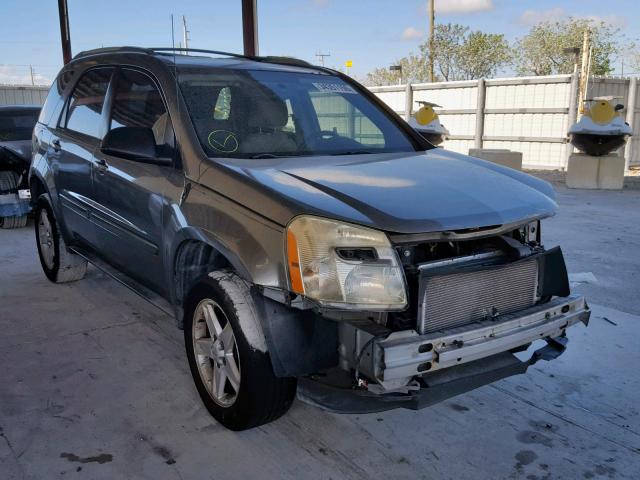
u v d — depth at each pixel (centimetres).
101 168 416
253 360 290
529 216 299
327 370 288
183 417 336
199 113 357
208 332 337
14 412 338
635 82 1588
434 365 266
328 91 424
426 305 269
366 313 274
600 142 1192
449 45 3312
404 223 264
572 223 846
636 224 838
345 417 339
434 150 407
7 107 900
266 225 281
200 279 321
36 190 560
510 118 1638
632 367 398
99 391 363
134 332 453
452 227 271
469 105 1723
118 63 433
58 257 541
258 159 340
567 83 1508
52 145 504
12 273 605
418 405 267
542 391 367
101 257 463
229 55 450
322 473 289
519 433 323
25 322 471
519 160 1208
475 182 322
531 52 3186
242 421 306
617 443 314
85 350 421
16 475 284
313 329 279
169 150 356
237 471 290
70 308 502
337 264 262
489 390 369
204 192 318
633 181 1346
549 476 288
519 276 300
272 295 280
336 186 295
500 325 286
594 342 436
